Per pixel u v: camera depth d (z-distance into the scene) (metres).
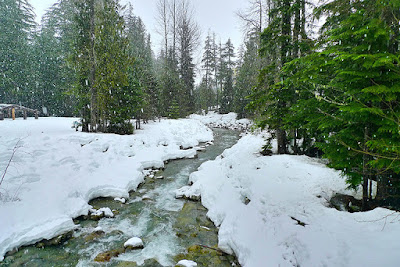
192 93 38.38
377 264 3.42
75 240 6.06
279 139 10.87
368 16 4.47
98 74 14.02
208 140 21.69
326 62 4.86
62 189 7.76
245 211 6.57
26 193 6.93
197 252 5.61
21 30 27.06
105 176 9.72
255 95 10.57
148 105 23.12
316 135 8.27
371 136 4.75
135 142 14.83
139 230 6.66
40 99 29.44
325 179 7.01
